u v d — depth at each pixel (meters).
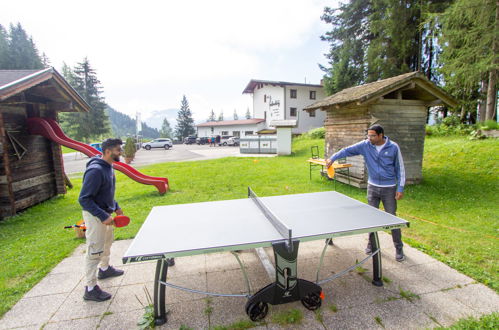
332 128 7.91
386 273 2.75
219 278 2.77
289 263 2.04
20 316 2.22
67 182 8.12
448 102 6.31
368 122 6.32
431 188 6.33
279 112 30.67
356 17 19.42
